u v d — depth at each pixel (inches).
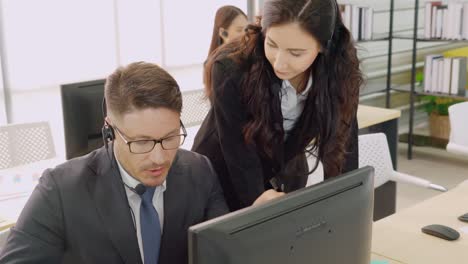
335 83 60.8
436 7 182.5
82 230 46.6
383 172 103.7
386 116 134.6
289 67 53.5
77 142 79.1
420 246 67.7
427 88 189.3
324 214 38.3
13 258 44.2
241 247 33.3
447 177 173.9
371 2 195.9
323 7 51.7
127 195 48.1
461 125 124.3
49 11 145.3
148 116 41.4
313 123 63.0
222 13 128.6
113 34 159.9
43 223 45.8
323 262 39.0
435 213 78.1
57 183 47.3
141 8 165.2
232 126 60.4
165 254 49.7
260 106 58.9
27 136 99.6
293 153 65.4
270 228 34.7
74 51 152.3
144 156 42.9
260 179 62.5
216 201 53.8
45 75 147.9
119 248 46.9
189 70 182.5
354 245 41.8
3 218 76.7
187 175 51.9
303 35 51.4
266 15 52.7
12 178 92.0
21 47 142.2
